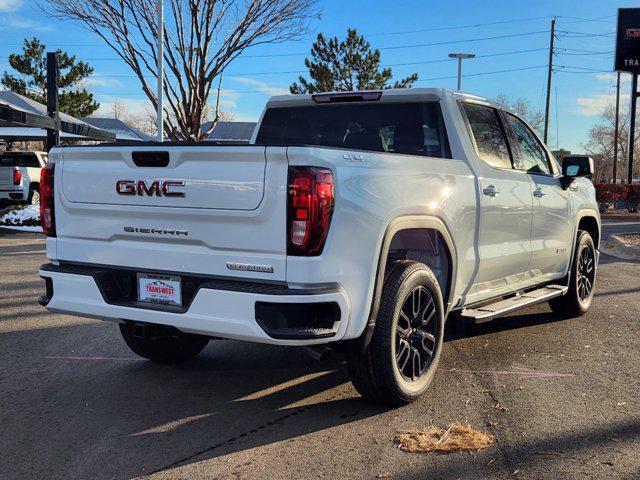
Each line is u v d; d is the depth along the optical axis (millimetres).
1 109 14273
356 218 3412
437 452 3354
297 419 3822
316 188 3227
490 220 4781
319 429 3664
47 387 4418
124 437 3582
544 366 4859
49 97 16203
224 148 3350
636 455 3309
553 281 6340
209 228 3457
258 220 3303
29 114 15039
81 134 19047
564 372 4711
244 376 4656
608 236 15469
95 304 3848
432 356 4176
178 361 4980
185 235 3541
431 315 4164
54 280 4023
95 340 5660
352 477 3090
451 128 4680
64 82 39688
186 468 3201
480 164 4766
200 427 3715
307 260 3234
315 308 3289
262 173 3289
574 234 6324
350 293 3408
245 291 3303
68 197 3980
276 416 3877
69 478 3113
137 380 4566
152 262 3670
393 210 3676
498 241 4957
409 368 4020
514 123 5648
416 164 4008
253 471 3158
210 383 4500
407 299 3930
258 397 4211
